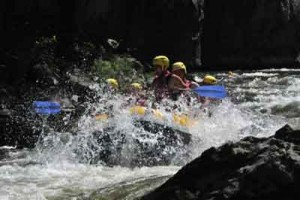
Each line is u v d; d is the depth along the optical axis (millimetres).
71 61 35156
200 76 52594
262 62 65562
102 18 54938
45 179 15195
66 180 14945
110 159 18375
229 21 65312
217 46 65312
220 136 21750
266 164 8531
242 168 8891
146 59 58188
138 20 57906
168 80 23391
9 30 32625
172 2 58719
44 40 34781
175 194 9359
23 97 26469
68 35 39781
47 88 27828
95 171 16484
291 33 66312
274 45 65938
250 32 65562
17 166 17578
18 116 23984
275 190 8406
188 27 59688
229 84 46094
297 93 39938
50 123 23578
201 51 64438
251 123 24719
